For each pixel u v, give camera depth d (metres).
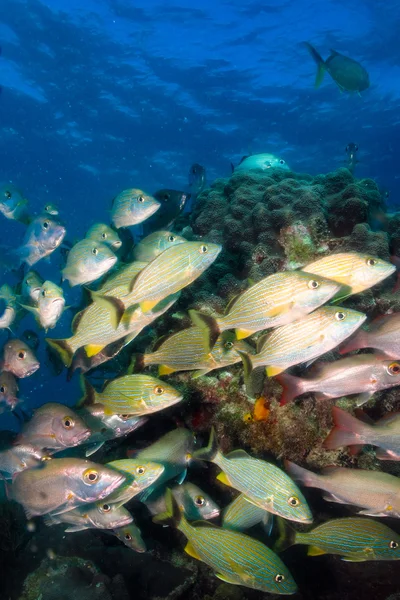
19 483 0.78
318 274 0.79
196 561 1.05
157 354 0.88
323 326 0.73
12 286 1.27
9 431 0.95
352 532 0.77
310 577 1.01
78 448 1.25
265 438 0.96
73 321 0.87
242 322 0.76
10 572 1.07
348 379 0.75
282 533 0.80
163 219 1.56
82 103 7.69
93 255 1.10
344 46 6.45
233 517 0.85
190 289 1.16
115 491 0.79
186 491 0.89
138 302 0.80
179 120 7.96
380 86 6.80
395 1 5.59
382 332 0.75
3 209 1.50
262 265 1.15
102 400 0.86
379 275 0.77
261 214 1.29
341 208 1.30
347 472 0.75
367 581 0.96
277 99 7.35
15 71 7.16
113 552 1.06
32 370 0.98
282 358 0.76
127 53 7.00
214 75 7.21
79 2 6.32
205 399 1.00
